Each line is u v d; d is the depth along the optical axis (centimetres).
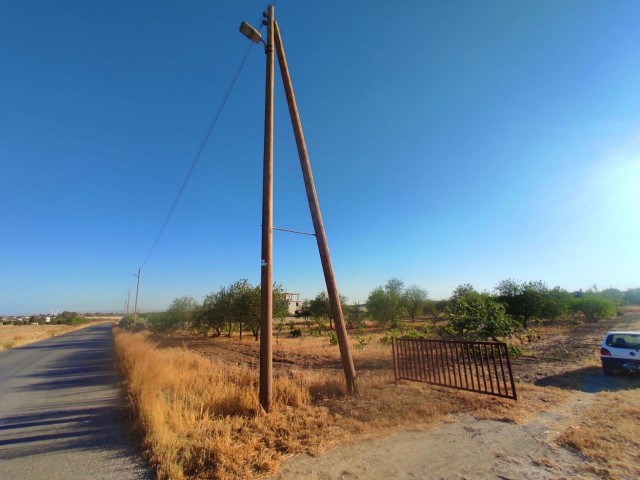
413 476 434
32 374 1497
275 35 925
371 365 1388
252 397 753
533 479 417
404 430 599
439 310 5647
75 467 500
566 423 614
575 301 3634
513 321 1438
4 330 6344
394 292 4431
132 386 968
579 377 1072
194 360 1434
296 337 3247
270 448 531
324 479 432
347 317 4409
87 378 1326
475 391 810
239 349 2409
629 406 717
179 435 575
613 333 1143
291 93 938
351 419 652
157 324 4231
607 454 480
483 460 474
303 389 838
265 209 802
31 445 600
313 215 916
